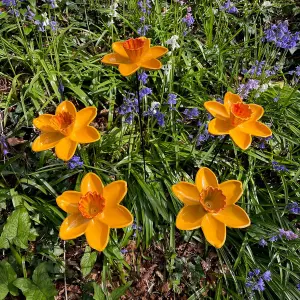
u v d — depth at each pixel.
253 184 0.57
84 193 0.37
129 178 0.56
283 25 0.62
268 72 0.67
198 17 0.81
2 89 0.64
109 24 0.68
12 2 0.61
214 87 0.70
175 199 0.55
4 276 0.46
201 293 0.51
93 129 0.39
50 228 0.51
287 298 0.49
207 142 0.62
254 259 0.53
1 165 0.50
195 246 0.55
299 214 0.56
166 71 0.61
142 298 0.51
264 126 0.40
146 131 0.61
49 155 0.56
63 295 0.49
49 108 0.62
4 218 0.52
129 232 0.52
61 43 0.67
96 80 0.65
